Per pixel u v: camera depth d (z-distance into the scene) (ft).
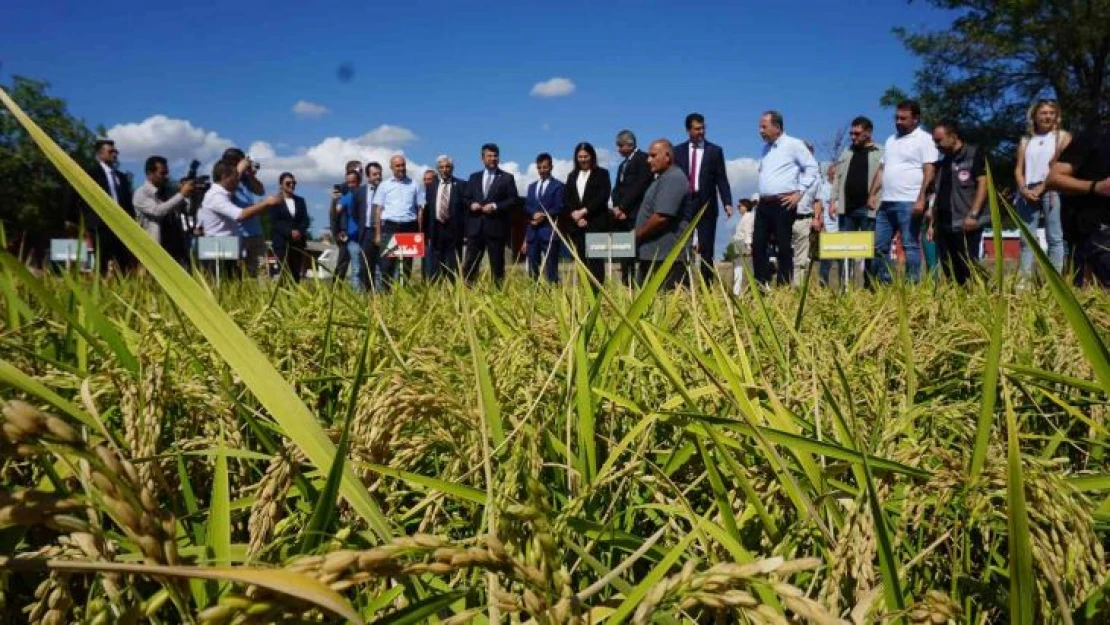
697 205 41.63
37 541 3.81
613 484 5.00
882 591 2.97
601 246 16.10
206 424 4.76
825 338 7.83
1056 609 2.99
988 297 9.76
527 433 4.28
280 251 45.24
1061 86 135.64
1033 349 7.76
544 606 2.24
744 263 7.80
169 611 3.72
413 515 4.69
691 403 4.42
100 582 3.01
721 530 3.59
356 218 59.88
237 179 35.96
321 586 1.75
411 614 2.55
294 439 2.84
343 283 11.46
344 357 7.98
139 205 33.47
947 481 3.67
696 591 2.10
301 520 4.06
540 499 2.82
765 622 2.00
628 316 5.48
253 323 8.20
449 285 11.57
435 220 52.95
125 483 1.85
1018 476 2.68
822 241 17.53
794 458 4.63
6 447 1.72
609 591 4.15
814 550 3.95
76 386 4.88
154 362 4.78
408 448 4.29
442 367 5.83
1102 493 4.79
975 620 4.00
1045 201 33.04
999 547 4.56
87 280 12.94
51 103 134.51
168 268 2.77
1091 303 10.68
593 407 5.60
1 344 5.47
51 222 135.13
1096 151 21.31
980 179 32.71
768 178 39.99
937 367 7.83
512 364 6.15
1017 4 129.90
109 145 37.27
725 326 8.71
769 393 4.57
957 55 140.97
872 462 3.79
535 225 47.85
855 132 42.96
